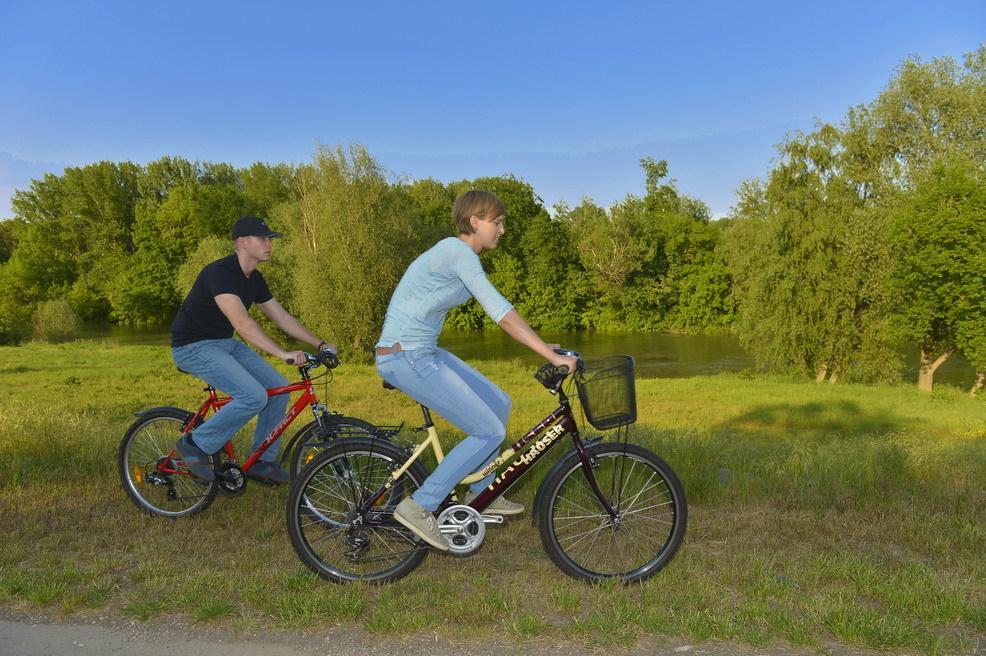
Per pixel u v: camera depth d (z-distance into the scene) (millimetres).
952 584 3312
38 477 5195
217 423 4102
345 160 36656
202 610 2975
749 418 19016
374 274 36531
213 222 64062
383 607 3021
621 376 3119
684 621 2889
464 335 56062
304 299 36688
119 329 59406
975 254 25828
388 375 3252
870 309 30188
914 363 38594
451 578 3434
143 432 4461
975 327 25781
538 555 3748
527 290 61406
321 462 3420
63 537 4020
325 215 36125
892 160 32906
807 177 32031
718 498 4750
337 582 3357
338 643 2797
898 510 4516
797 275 30469
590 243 60562
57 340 48219
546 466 5262
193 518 4336
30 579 3324
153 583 3293
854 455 5891
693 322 57719
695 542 3953
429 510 3291
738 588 3322
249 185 70562
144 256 62906
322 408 4211
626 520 3691
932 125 32844
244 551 3766
